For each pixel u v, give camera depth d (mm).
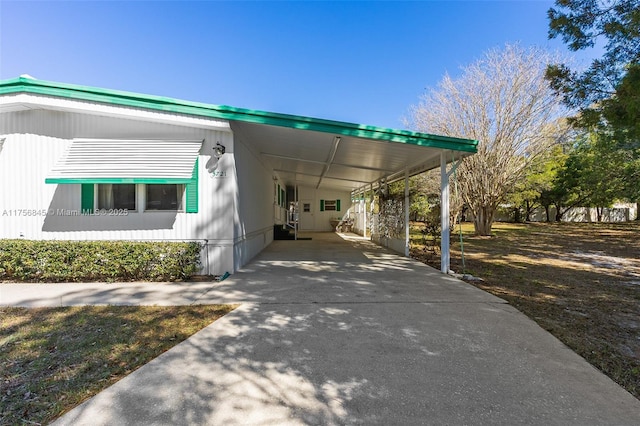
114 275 6367
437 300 5152
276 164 12742
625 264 8773
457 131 14836
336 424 2195
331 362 3082
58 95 6285
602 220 30188
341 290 5730
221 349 3342
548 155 14422
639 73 5242
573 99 6754
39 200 6953
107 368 2939
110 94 6352
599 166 14953
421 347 3430
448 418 2260
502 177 14688
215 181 7047
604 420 2252
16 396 2496
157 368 2938
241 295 5379
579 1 6145
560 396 2543
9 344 3436
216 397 2494
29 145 6918
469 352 3318
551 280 6746
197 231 7047
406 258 9688
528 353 3305
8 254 6223
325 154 9336
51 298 5168
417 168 10195
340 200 22453
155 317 4289
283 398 2488
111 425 2172
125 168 6461
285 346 3428
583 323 4184
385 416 2279
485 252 11172
